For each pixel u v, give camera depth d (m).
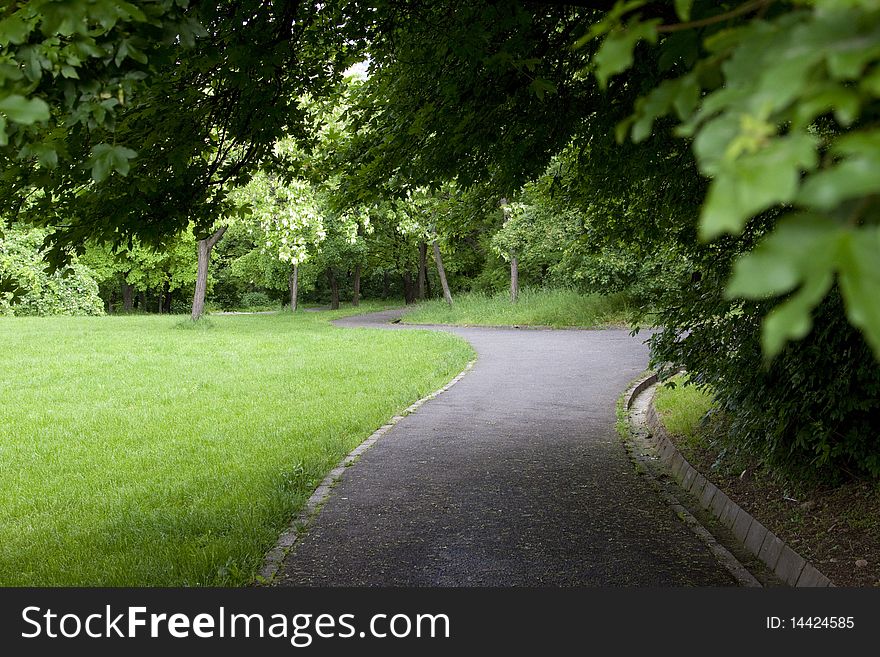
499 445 9.16
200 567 5.17
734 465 7.21
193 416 11.31
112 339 23.56
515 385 14.06
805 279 0.76
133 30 2.46
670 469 8.06
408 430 10.18
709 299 7.38
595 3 4.68
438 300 40.97
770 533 5.52
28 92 1.98
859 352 5.60
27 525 6.44
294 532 6.07
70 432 10.31
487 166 8.23
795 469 6.36
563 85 6.76
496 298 35.41
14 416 11.55
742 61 1.05
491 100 6.51
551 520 6.26
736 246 6.96
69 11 2.01
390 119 7.80
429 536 5.91
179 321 33.41
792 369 6.03
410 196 8.79
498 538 5.83
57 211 5.00
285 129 7.03
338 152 8.35
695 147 0.93
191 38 2.61
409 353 19.38
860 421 5.81
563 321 27.75
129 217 5.19
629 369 15.79
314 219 25.19
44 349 20.62
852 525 5.35
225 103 5.62
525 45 5.94
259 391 13.59
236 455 8.75
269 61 5.19
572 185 9.82
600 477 7.64
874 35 0.86
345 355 19.14
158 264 52.03
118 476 7.99
